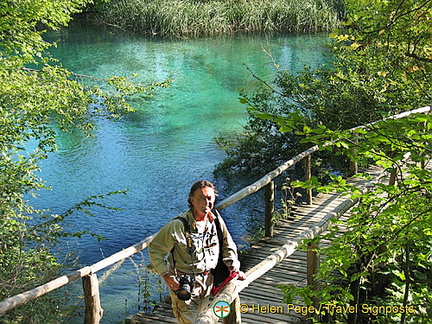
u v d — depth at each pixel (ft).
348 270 20.86
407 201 12.67
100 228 34.24
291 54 82.94
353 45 16.61
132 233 33.86
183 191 40.34
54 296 23.41
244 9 107.14
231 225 35.60
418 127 11.41
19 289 20.52
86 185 40.93
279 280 20.53
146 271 27.68
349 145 11.83
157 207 37.70
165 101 62.13
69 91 31.81
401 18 14.93
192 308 12.91
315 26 102.58
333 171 41.73
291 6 106.22
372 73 32.83
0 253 22.43
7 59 31.78
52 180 41.60
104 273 27.43
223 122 55.42
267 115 11.28
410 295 19.36
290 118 11.20
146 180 42.06
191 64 79.15
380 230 14.43
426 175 11.60
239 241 33.17
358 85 34.58
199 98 63.05
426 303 18.13
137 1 109.40
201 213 12.70
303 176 42.80
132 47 91.71
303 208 28.53
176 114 57.77
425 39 15.29
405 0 14.24
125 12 109.29
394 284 20.21
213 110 59.06
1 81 28.40
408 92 27.43
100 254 30.91
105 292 25.90
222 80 70.13
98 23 115.44
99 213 36.35
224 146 44.68
